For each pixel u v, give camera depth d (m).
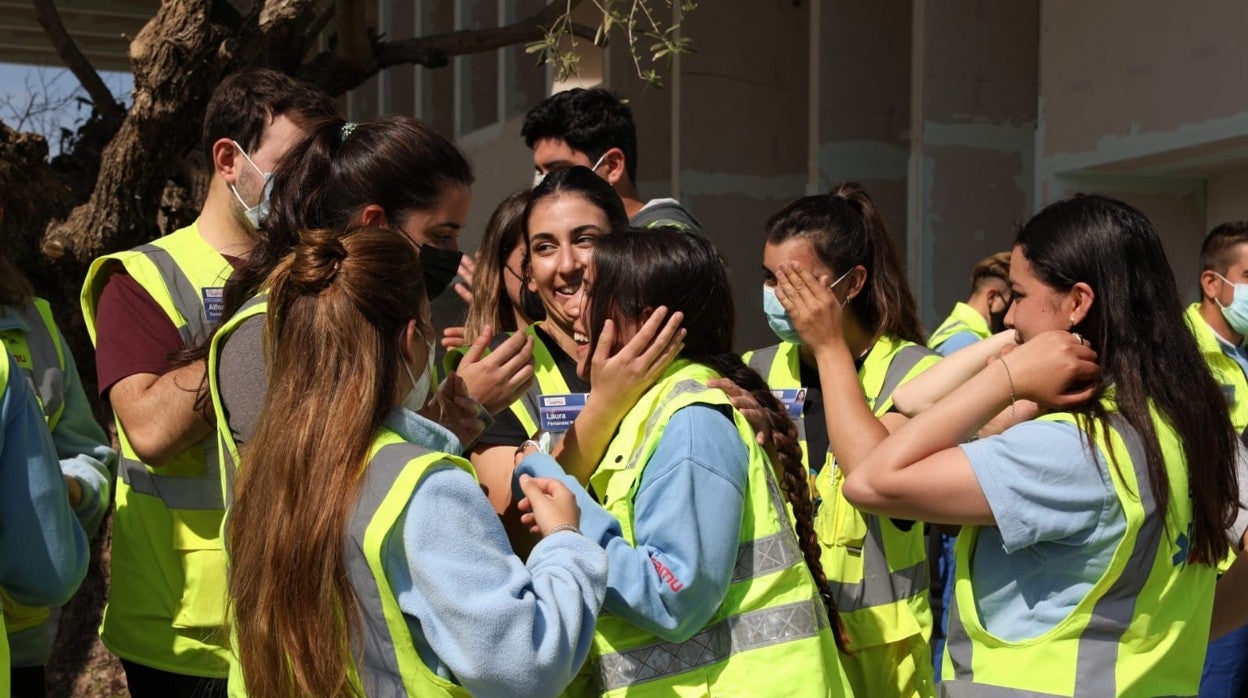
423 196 2.59
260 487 1.96
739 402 2.44
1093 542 2.21
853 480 2.36
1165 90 6.13
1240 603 2.77
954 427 2.31
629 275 2.47
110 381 2.78
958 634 2.46
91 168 6.41
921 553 3.14
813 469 3.20
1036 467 2.22
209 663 2.85
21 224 5.47
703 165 9.69
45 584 2.54
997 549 2.35
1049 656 2.26
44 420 2.60
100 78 6.74
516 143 11.20
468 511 1.94
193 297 2.87
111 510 5.77
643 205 4.37
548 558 2.06
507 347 2.47
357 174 2.56
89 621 5.65
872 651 3.06
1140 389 2.27
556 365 2.95
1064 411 2.31
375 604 1.91
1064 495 2.20
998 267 5.50
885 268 3.23
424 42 6.30
